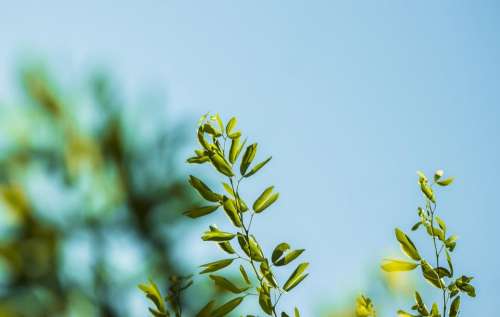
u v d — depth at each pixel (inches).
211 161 52.8
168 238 82.4
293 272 52.2
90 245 83.0
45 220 84.7
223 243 52.5
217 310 52.2
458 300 52.2
